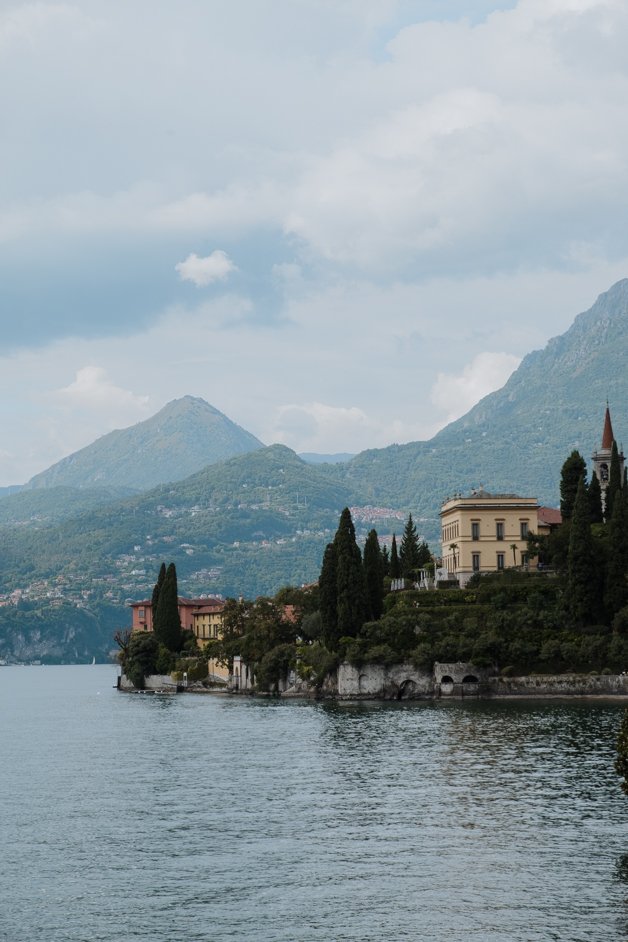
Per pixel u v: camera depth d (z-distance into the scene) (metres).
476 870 87.06
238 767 137.00
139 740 170.75
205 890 84.31
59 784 130.00
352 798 114.06
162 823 105.94
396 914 78.19
